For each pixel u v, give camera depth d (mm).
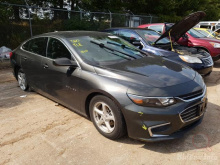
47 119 3578
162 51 5234
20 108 4023
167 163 2475
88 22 11125
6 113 3814
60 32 4121
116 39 4230
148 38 5867
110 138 2922
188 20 5379
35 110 3932
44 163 2520
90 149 2758
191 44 7738
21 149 2787
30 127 3324
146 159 2547
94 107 3041
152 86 2621
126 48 3990
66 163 2512
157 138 2539
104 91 2754
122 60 3479
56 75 3588
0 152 2730
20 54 4668
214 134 3062
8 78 6176
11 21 8781
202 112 2871
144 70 3053
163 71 3078
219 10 21812
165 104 2484
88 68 3121
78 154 2664
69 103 3508
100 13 11812
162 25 7887
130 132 2648
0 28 8555
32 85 4465
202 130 3176
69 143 2895
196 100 2695
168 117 2469
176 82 2775
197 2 19203
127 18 13719
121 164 2469
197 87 2828
